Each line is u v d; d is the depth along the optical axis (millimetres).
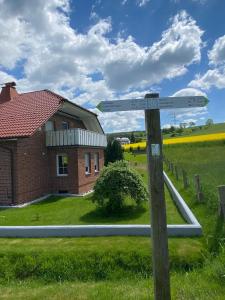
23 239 9750
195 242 8617
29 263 8141
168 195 16516
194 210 11766
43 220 13023
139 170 32000
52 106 19750
